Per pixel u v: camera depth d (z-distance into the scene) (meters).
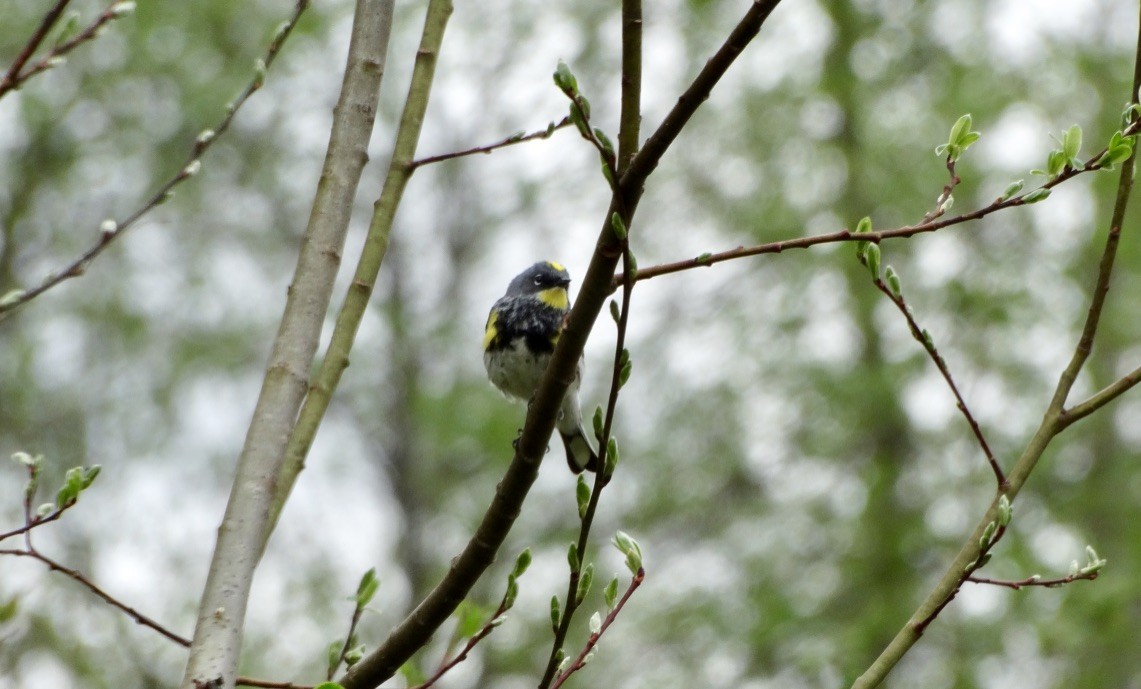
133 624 11.53
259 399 3.90
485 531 3.94
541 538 15.52
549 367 3.79
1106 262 4.17
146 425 15.39
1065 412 4.05
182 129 15.63
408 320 16.58
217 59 15.50
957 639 13.95
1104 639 12.45
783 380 15.98
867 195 16.05
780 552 15.70
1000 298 14.70
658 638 15.29
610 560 15.65
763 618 14.77
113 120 15.47
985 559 3.73
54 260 15.50
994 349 15.00
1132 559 13.22
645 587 15.45
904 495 15.47
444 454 16.56
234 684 3.43
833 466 16.20
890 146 16.05
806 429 16.05
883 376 15.01
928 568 15.16
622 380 3.40
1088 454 15.20
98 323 15.80
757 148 16.88
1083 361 4.13
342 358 4.47
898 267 15.65
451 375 16.64
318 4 15.56
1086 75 15.38
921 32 16.47
